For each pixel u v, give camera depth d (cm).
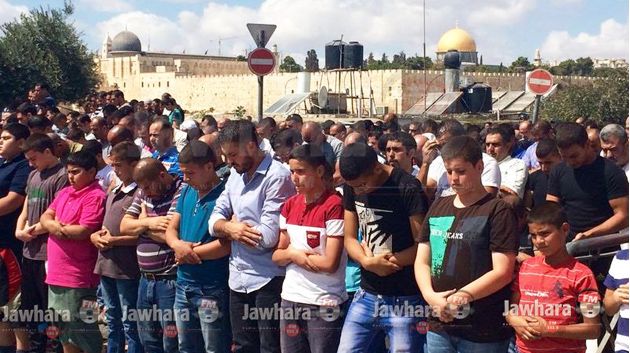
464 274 449
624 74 1642
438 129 910
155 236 600
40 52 3662
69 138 1027
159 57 7406
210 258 571
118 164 633
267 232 547
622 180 612
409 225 494
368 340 515
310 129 832
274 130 1018
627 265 468
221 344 584
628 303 455
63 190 665
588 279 456
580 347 467
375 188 495
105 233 633
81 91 3909
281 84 4803
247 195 557
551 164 730
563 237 460
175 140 1062
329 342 529
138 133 1006
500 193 628
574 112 1678
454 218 456
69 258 652
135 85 7038
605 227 607
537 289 462
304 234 525
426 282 462
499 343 460
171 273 604
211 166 582
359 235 513
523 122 1120
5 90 3528
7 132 730
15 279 718
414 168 808
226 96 5519
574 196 627
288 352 539
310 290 527
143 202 621
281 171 561
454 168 450
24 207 710
